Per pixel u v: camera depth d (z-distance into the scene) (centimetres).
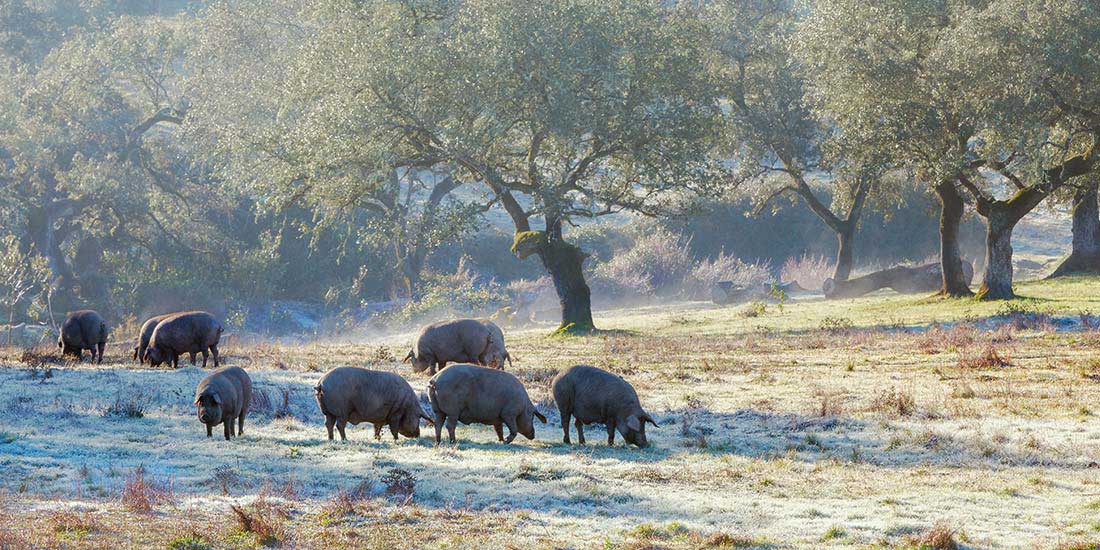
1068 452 1962
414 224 5662
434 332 3184
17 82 8962
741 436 2266
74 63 8775
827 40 5253
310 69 5350
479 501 1551
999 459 1939
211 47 8150
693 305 7488
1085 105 4866
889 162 5475
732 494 1616
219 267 8806
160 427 2278
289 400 2775
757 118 7081
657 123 5262
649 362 3828
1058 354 3566
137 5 14962
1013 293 5728
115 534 1150
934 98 5053
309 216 9475
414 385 3005
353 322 7506
